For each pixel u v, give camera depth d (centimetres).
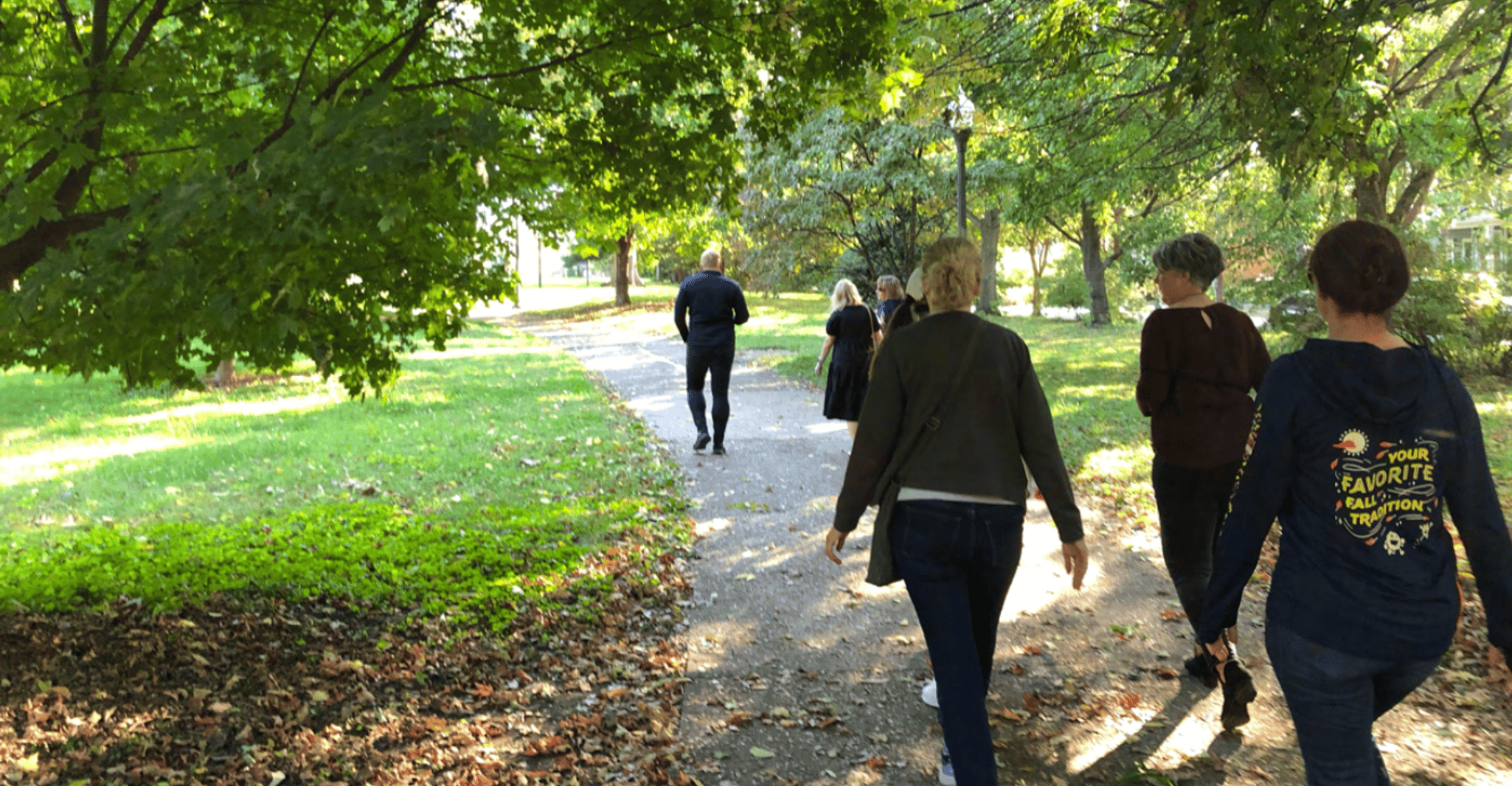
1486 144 855
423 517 703
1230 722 345
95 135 452
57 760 344
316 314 453
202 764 346
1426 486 216
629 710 385
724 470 848
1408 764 323
